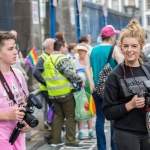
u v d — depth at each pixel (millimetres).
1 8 19109
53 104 11547
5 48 6035
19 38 19750
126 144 6133
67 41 27812
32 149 11055
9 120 5926
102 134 10008
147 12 61844
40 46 20516
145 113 6016
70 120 11039
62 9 27812
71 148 11125
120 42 6246
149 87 6078
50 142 11695
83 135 12453
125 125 6152
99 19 34969
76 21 26500
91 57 9953
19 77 6312
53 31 19016
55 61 10711
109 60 9719
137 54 6164
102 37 9906
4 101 6000
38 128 13031
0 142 5926
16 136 5977
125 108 6035
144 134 6133
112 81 6254
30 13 19656
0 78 6047
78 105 10977
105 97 6297
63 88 10781
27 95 6191
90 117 11086
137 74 6262
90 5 31719
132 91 6141
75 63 12102
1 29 19078
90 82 9984
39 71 11773
